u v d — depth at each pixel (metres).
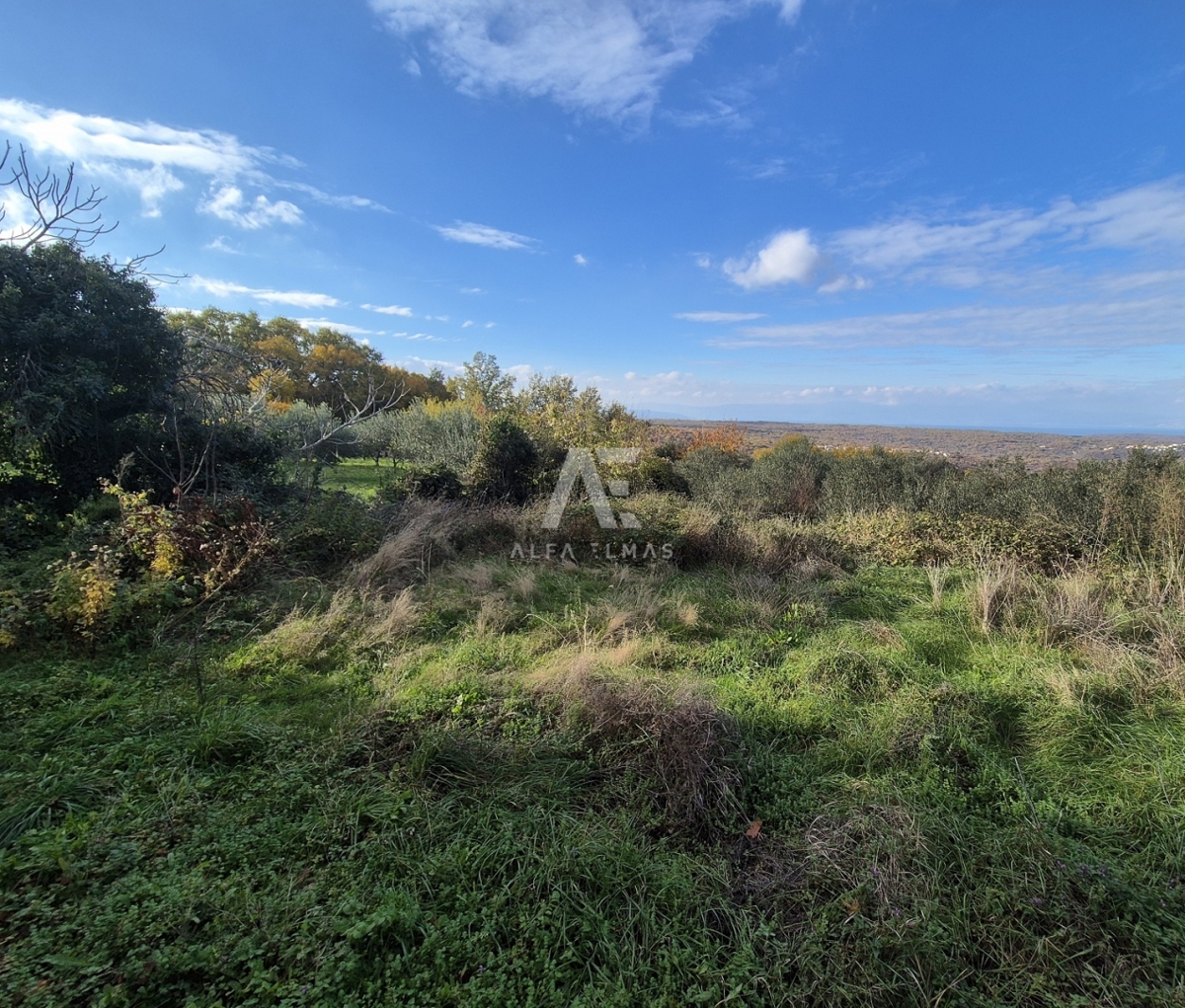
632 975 1.65
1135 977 1.68
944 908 1.86
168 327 7.39
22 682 3.22
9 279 6.09
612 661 3.72
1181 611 4.15
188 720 2.94
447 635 4.36
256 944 1.65
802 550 6.39
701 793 2.45
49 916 1.71
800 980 1.65
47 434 6.01
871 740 2.83
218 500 6.12
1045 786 2.54
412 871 1.99
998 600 4.66
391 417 17.39
